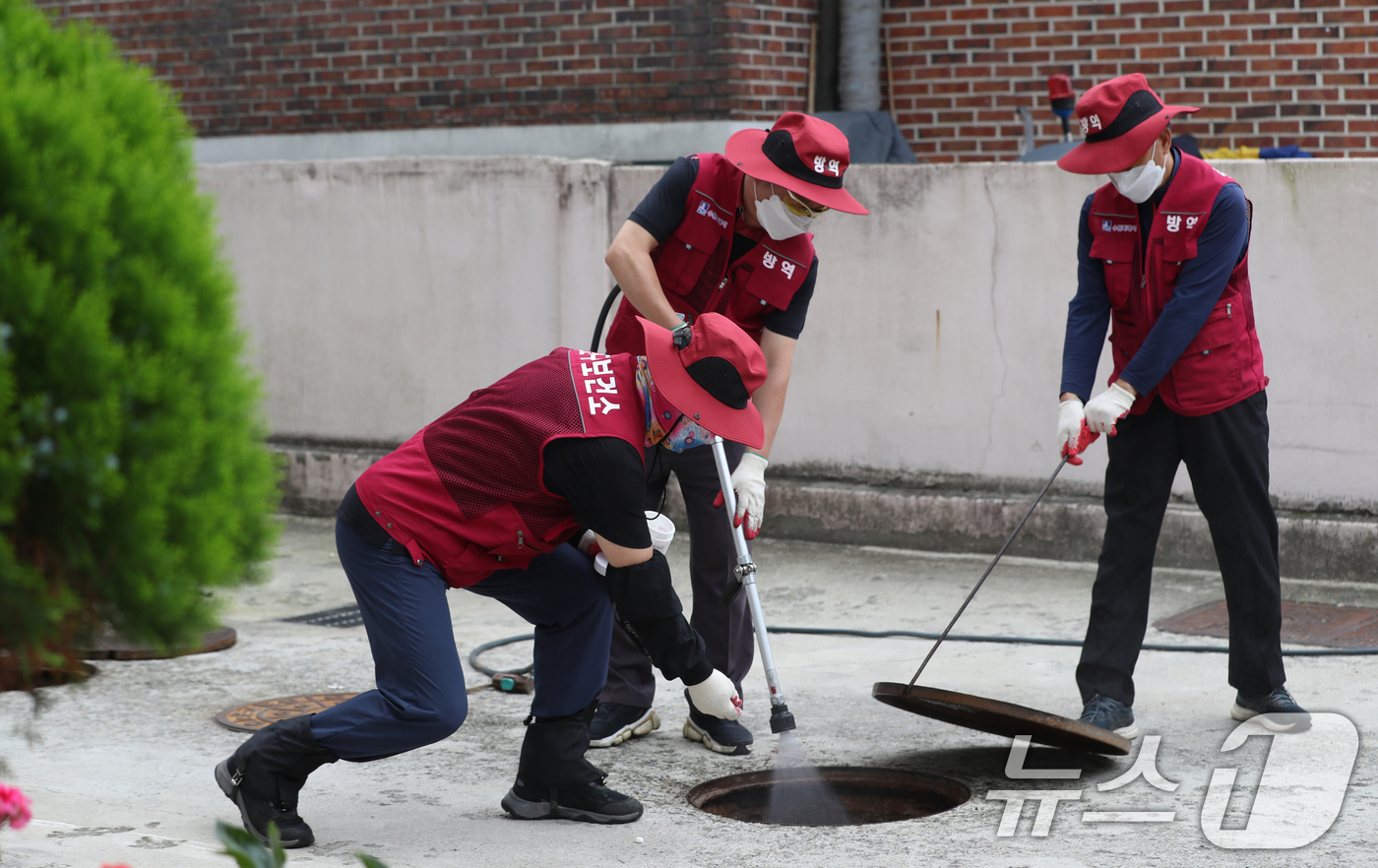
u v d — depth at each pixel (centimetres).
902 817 398
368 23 903
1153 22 817
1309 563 604
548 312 751
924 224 672
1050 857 330
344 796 382
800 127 387
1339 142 790
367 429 802
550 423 322
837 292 694
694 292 411
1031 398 661
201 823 353
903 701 384
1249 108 805
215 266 259
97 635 261
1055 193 644
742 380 318
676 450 341
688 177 405
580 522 325
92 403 229
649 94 833
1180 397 413
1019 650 521
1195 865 322
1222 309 413
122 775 394
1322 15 784
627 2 832
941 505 671
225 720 444
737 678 437
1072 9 834
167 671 505
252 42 940
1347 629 531
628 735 432
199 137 965
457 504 330
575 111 853
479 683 497
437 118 891
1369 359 598
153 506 236
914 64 873
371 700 335
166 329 241
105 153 239
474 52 875
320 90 923
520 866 330
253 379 270
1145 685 471
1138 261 418
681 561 677
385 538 333
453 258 771
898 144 822
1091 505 644
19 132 229
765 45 830
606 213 732
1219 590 594
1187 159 409
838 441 703
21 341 226
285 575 672
